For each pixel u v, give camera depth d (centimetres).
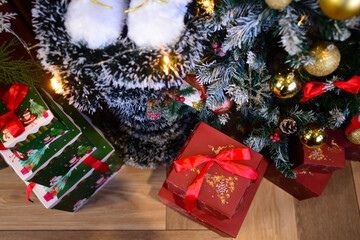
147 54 51
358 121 62
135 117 80
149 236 91
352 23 45
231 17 56
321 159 72
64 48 51
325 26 47
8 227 91
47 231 91
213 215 75
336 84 55
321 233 92
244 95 66
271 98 72
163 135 92
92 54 52
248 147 69
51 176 72
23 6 65
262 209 94
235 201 65
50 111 62
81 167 77
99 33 50
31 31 73
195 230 92
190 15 52
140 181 95
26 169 66
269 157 84
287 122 68
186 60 54
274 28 63
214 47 64
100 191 94
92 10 49
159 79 54
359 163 96
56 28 51
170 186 69
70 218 92
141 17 49
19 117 62
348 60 57
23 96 63
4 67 60
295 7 49
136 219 92
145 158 92
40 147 65
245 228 92
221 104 68
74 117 76
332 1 42
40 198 76
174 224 92
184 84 69
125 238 91
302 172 81
